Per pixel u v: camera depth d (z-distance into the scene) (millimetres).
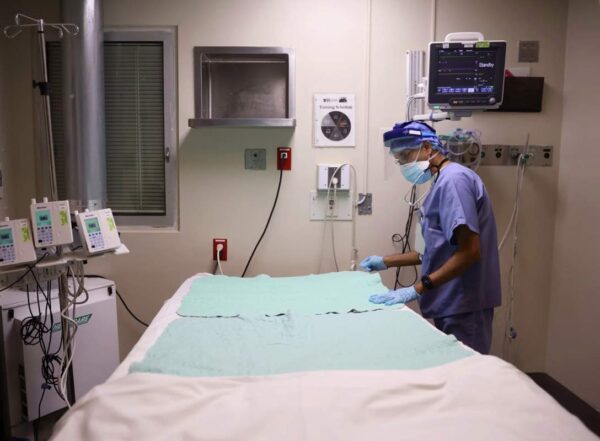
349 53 2328
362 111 2355
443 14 2340
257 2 2293
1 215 2180
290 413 891
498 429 851
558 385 2457
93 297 2043
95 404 906
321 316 1568
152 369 1113
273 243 2400
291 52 2275
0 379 1818
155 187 2395
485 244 1825
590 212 2250
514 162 2436
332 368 1146
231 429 848
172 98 2332
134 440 820
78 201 2119
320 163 2375
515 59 2383
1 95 2186
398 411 916
